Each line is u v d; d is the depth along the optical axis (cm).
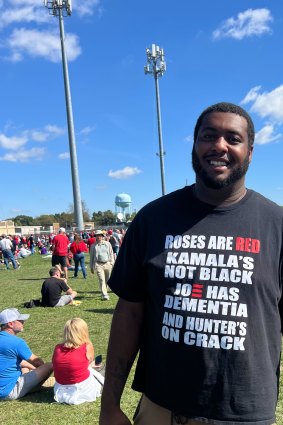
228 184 174
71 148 3341
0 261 2838
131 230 192
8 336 524
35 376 518
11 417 455
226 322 163
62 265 1534
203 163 179
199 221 176
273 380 171
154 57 3697
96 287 1419
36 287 1555
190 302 167
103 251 1159
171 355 169
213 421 163
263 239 170
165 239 178
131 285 189
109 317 924
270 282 166
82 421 436
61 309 1052
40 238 5197
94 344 705
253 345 163
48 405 484
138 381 194
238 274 165
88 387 492
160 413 179
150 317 182
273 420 169
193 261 170
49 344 739
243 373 161
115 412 192
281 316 178
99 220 9919
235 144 178
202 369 163
